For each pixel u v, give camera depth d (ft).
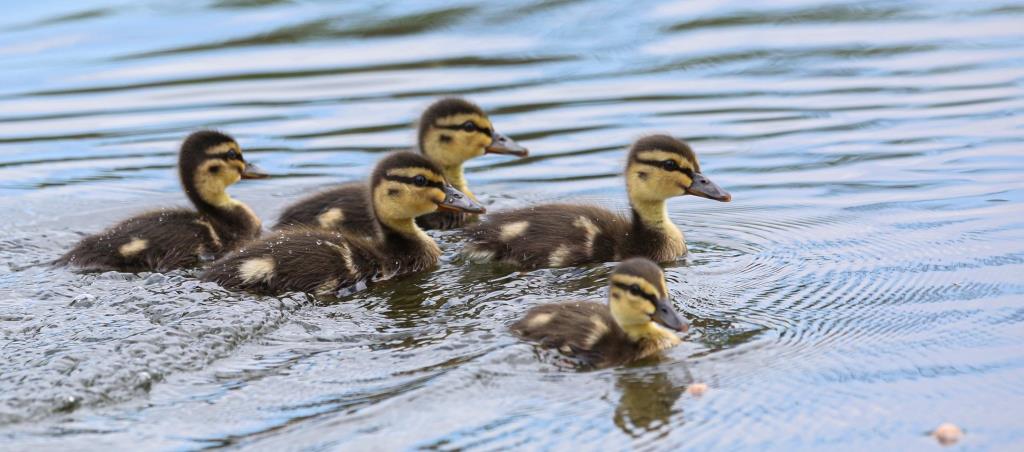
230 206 54.13
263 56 82.69
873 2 93.45
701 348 38.11
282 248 45.39
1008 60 77.61
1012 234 49.39
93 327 38.86
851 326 39.91
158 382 35.14
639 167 50.80
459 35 87.45
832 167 60.59
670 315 37.76
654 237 49.73
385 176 49.52
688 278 45.80
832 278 45.06
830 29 86.74
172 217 50.80
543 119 70.18
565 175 61.46
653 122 68.85
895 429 32.42
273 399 34.14
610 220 50.80
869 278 44.91
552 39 86.12
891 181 57.98
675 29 87.86
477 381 35.22
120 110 72.18
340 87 76.23
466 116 59.31
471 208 50.39
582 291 44.52
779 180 59.26
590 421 32.94
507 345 37.73
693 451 31.32
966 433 32.09
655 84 76.13
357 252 46.62
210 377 35.55
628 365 36.78
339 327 40.09
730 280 45.29
